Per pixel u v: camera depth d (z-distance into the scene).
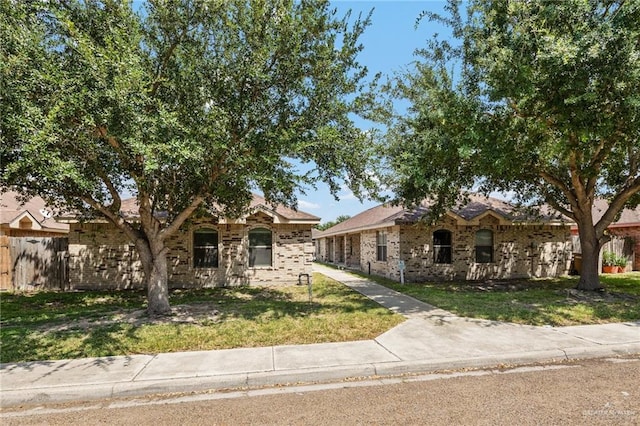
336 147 8.30
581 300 10.32
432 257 15.95
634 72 6.77
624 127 8.05
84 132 6.75
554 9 7.36
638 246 19.77
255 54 7.51
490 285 14.34
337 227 27.91
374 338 6.79
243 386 5.01
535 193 13.39
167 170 8.19
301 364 5.45
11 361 5.75
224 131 7.40
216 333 7.12
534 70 7.65
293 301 10.78
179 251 14.30
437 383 5.00
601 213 22.72
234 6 7.65
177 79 7.72
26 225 16.16
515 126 8.65
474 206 17.31
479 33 8.87
